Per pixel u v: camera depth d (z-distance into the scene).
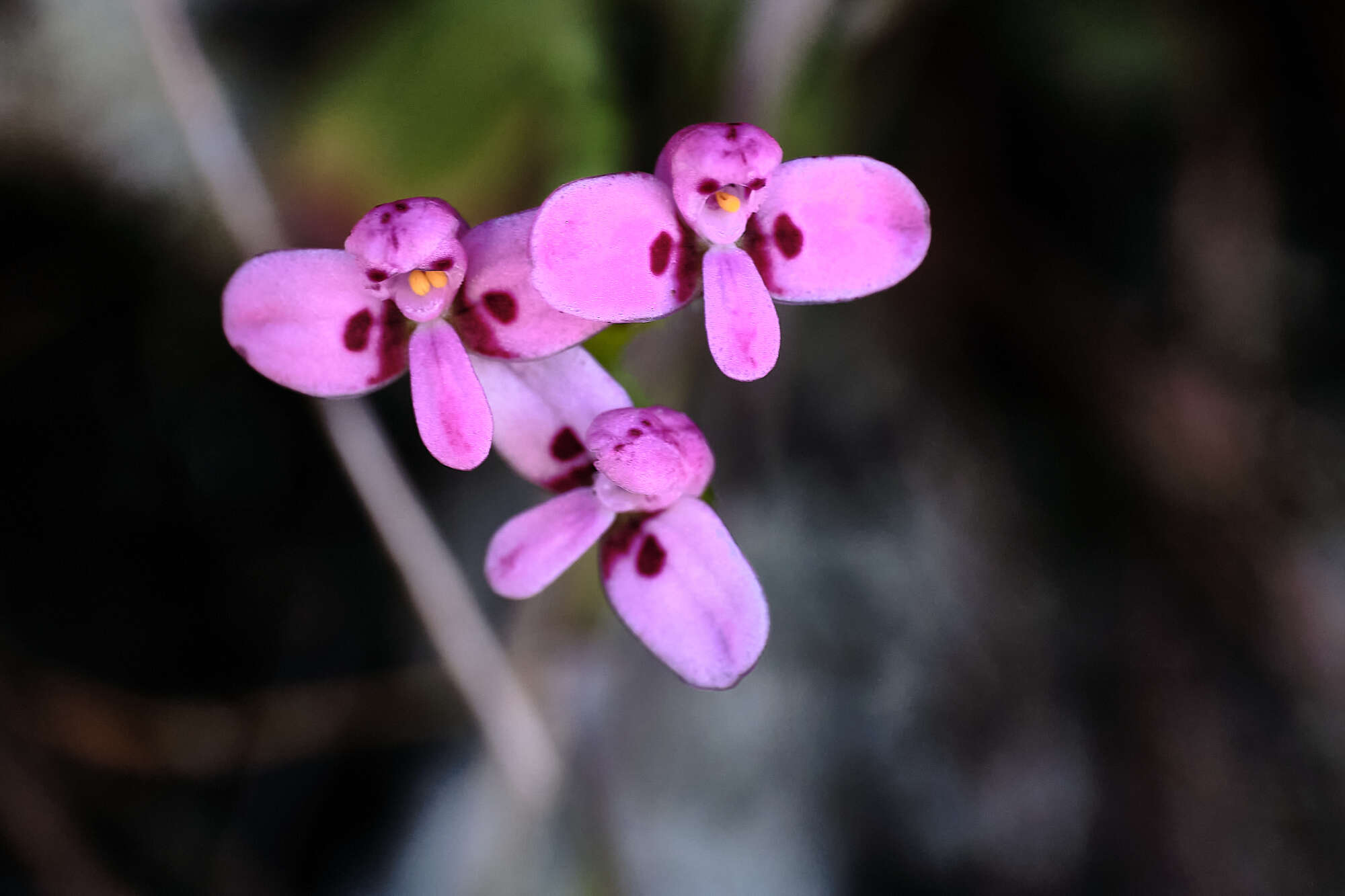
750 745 0.18
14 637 0.18
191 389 0.18
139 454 0.18
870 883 0.18
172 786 0.18
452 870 0.18
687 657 0.15
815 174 0.15
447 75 0.17
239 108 0.17
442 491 0.18
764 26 0.18
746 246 0.15
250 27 0.17
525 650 0.18
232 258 0.18
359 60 0.17
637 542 0.15
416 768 0.18
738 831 0.18
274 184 0.17
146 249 0.18
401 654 0.18
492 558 0.15
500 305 0.15
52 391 0.18
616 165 0.17
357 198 0.17
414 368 0.15
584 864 0.18
